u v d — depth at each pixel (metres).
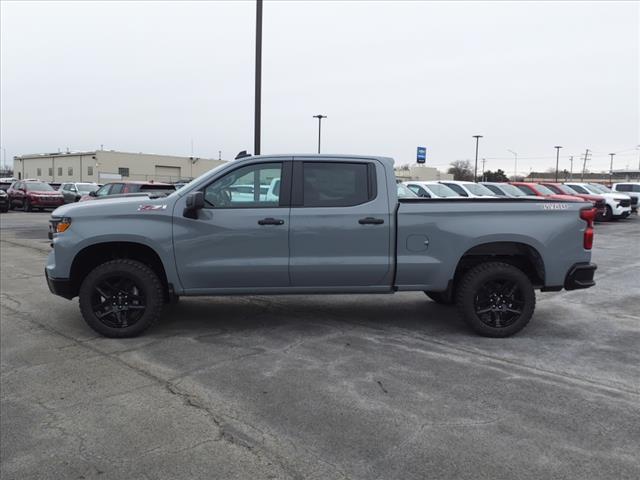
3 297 7.57
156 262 5.81
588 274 5.73
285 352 5.18
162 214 5.46
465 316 5.66
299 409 3.89
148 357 5.03
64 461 3.19
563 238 5.64
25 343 5.45
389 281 5.66
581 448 3.34
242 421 3.71
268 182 5.60
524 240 5.57
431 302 7.40
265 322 6.28
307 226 5.50
